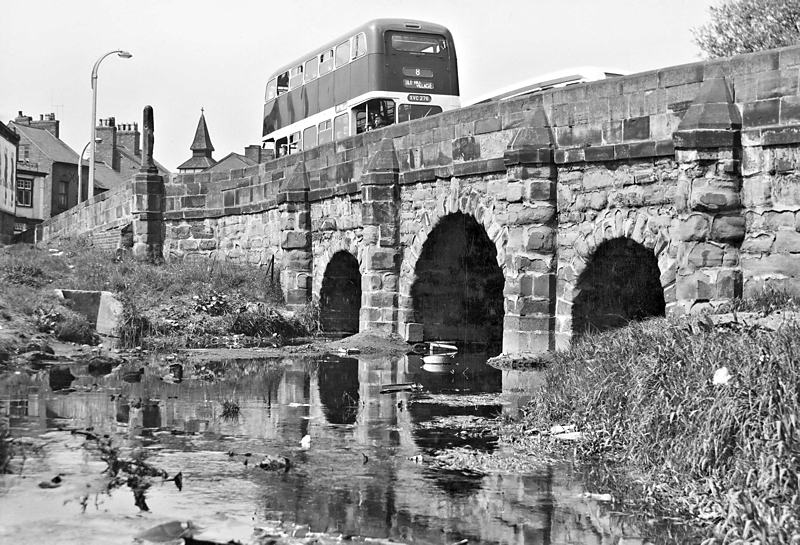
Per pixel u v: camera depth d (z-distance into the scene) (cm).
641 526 884
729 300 1650
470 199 2230
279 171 3155
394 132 2519
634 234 1855
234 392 1659
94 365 1936
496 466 1102
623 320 2014
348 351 2392
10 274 2734
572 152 1958
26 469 1025
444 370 2030
